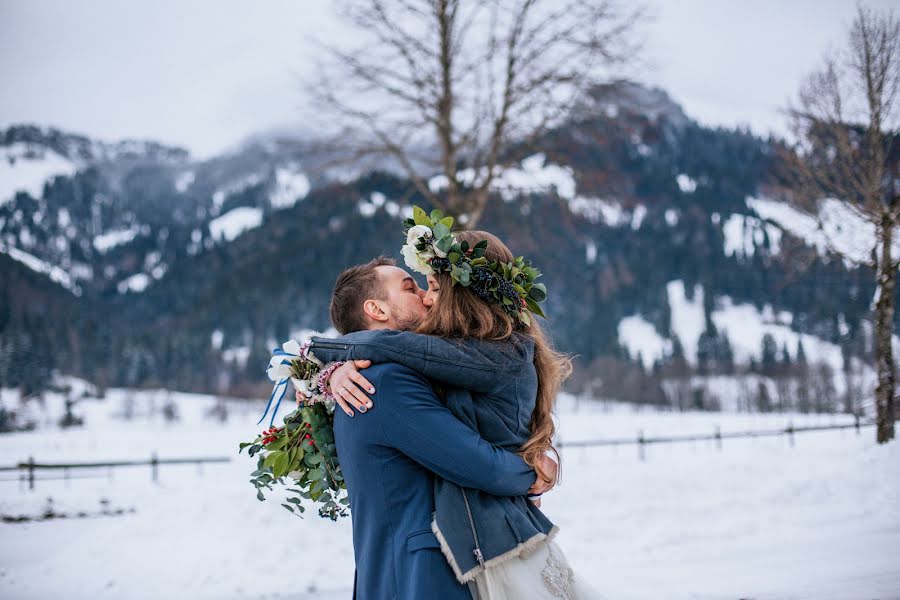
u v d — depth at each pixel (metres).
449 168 13.13
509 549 1.76
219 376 141.12
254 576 6.80
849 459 11.27
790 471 11.12
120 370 141.25
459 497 1.78
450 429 1.75
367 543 1.80
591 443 16.22
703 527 8.31
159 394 111.94
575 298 174.75
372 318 2.05
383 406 1.77
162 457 29.17
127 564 7.11
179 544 7.62
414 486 1.80
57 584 6.80
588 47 12.91
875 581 4.87
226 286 179.88
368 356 1.84
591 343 160.25
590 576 6.14
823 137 12.39
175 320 195.75
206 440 43.03
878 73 11.67
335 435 1.88
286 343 2.02
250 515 8.27
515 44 12.88
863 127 12.10
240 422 86.75
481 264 1.98
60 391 118.00
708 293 199.12
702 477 11.14
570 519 8.97
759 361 148.00
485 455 1.76
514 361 1.88
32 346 130.12
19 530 9.95
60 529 10.11
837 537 7.20
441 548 1.73
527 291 2.05
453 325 1.91
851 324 68.81
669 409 118.69
